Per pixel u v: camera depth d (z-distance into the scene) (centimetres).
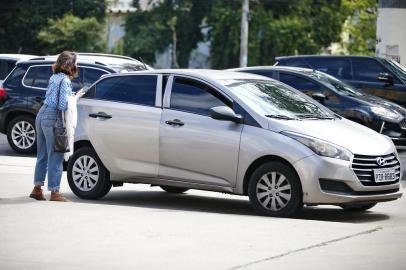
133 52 15525
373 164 2630
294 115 2744
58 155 2848
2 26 14675
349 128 2747
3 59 5116
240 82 2827
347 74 5119
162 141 2823
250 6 14638
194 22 15525
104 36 15188
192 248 2122
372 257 2053
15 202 2828
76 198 3030
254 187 2670
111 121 2920
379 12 7156
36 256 2025
